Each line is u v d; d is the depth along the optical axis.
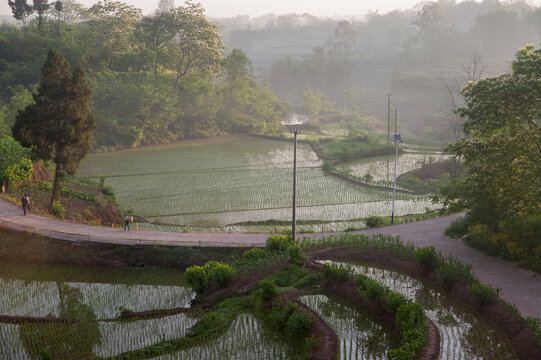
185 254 29.41
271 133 99.94
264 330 19.48
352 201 45.50
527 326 17.52
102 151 75.31
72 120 36.78
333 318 20.28
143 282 26.89
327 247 29.78
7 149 39.53
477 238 28.94
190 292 25.42
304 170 60.81
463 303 21.22
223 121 102.12
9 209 35.75
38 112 36.16
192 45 94.38
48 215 35.00
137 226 34.72
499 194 26.50
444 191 31.77
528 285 22.20
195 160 68.56
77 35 110.19
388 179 56.34
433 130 112.69
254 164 65.31
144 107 86.62
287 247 28.39
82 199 40.91
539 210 25.31
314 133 104.44
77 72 36.56
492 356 16.39
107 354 17.81
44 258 29.19
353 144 79.44
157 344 18.31
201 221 37.94
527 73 24.50
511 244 25.84
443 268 23.61
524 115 24.61
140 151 77.38
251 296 22.73
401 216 40.41
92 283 26.50
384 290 21.08
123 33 97.88
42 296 24.30
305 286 24.06
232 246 29.92
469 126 27.08
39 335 19.41
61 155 36.81
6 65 92.19
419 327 17.47
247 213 40.47
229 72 116.94
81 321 20.95
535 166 25.03
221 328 19.55
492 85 25.61
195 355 17.41
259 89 128.75
